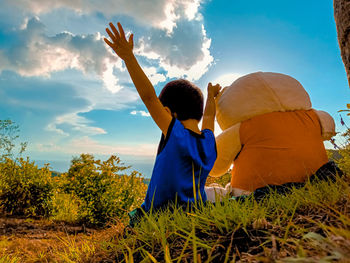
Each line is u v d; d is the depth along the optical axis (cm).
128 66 161
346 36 152
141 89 161
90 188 496
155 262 96
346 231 73
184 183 157
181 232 127
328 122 237
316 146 222
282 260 66
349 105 194
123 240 139
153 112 163
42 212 545
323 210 109
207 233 117
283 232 103
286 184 196
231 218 121
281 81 241
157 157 172
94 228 476
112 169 538
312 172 211
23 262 242
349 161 231
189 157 160
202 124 200
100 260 135
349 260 58
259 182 216
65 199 571
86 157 536
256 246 100
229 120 244
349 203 108
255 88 237
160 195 157
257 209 127
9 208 533
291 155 212
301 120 229
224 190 244
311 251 77
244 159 229
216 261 99
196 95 180
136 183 561
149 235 131
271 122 223
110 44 161
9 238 360
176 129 162
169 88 182
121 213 496
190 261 104
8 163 575
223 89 273
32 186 552
